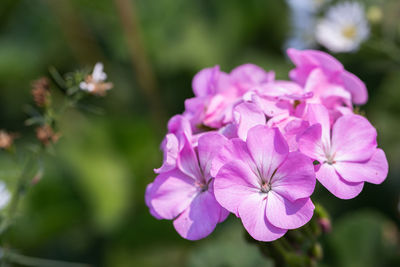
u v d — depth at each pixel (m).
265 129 0.39
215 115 0.41
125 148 0.65
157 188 0.40
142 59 0.61
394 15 0.57
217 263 0.54
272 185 0.39
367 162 0.39
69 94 0.46
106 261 0.61
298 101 0.41
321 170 0.39
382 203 0.59
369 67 0.60
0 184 0.48
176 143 0.40
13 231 0.59
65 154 0.64
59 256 0.62
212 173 0.38
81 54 0.67
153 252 0.61
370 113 0.62
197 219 0.39
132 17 0.60
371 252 0.55
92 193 0.62
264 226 0.38
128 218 0.62
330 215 0.59
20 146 0.64
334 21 0.57
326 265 0.56
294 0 0.60
